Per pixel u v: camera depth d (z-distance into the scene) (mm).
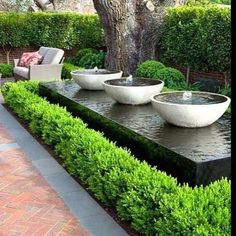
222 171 2969
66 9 16984
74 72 6184
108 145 3631
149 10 8266
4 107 6977
